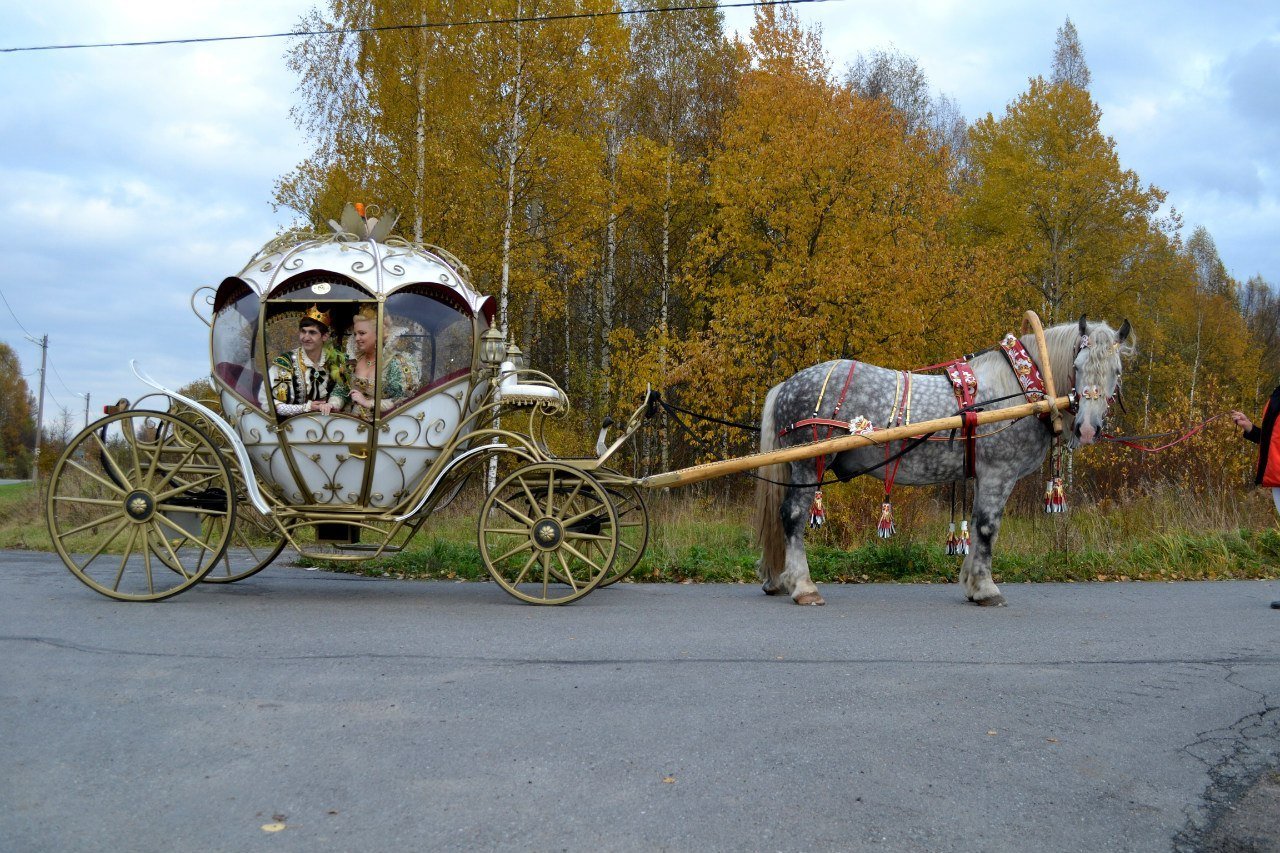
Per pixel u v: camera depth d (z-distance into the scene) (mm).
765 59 23297
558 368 29594
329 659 5445
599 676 5145
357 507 7648
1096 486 16312
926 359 22688
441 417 7602
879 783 3689
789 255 21797
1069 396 7621
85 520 12914
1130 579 9719
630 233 28156
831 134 21781
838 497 12352
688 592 8430
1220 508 12609
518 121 19516
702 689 4906
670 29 28125
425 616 6855
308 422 7430
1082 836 3287
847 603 7754
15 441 77375
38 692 4707
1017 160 30234
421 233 18484
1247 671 5496
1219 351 41031
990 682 5145
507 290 19344
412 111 18906
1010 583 9344
